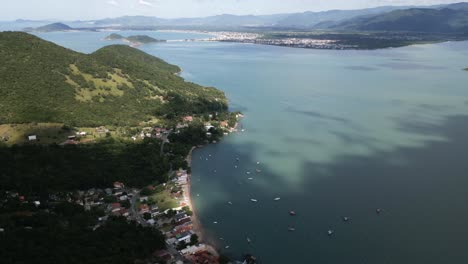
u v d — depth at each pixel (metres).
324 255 129.75
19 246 110.00
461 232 140.25
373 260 127.12
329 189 171.38
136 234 129.88
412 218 149.12
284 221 148.62
